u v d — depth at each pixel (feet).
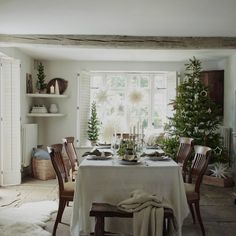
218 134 20.49
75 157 16.56
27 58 22.12
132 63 24.18
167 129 21.91
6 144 18.90
